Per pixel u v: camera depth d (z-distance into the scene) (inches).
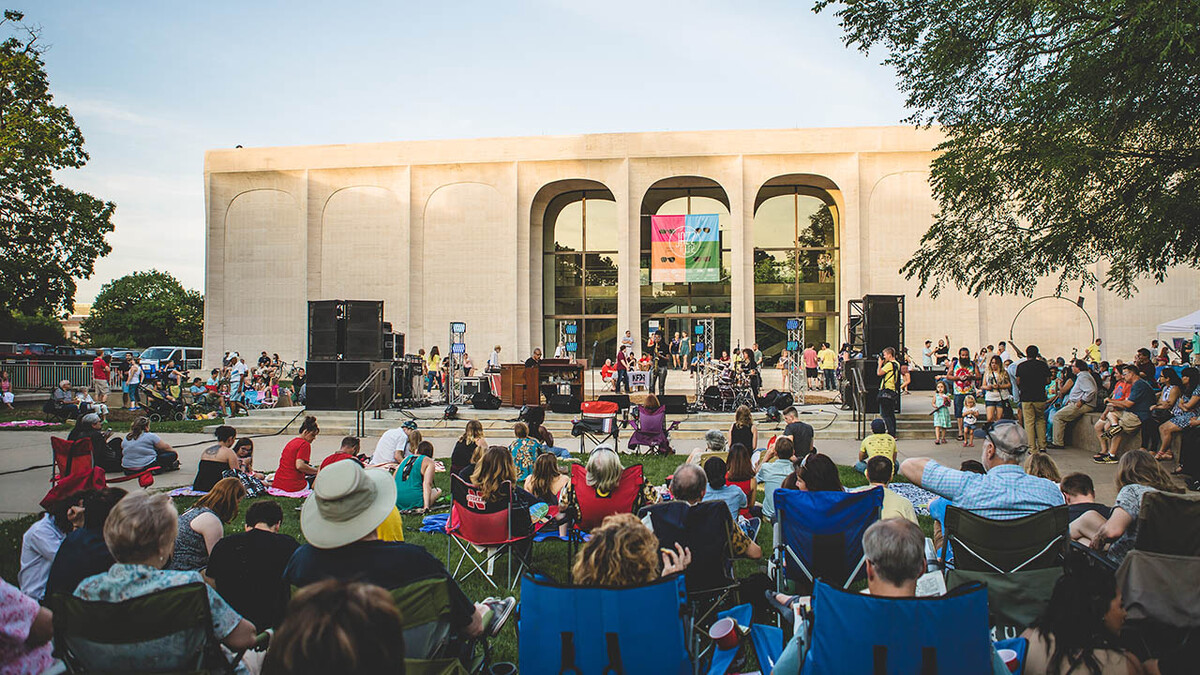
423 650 121.9
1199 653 120.1
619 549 132.5
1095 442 532.4
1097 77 394.0
